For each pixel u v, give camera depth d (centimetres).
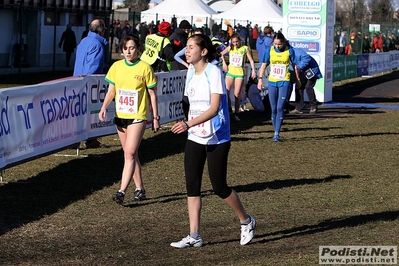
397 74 3575
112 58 3891
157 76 1339
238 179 950
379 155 1173
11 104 841
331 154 1173
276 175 984
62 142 1002
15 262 579
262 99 1848
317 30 2075
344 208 791
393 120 1703
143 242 644
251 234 636
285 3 2100
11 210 752
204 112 595
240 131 1440
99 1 3484
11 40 2989
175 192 861
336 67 2777
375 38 4288
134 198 809
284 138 1355
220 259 592
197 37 605
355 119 1714
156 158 1099
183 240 628
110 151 1145
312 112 1847
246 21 4831
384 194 869
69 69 3155
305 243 645
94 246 629
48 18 3173
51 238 653
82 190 859
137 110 773
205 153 613
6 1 2830
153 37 1409
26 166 993
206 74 604
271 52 1277
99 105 1134
